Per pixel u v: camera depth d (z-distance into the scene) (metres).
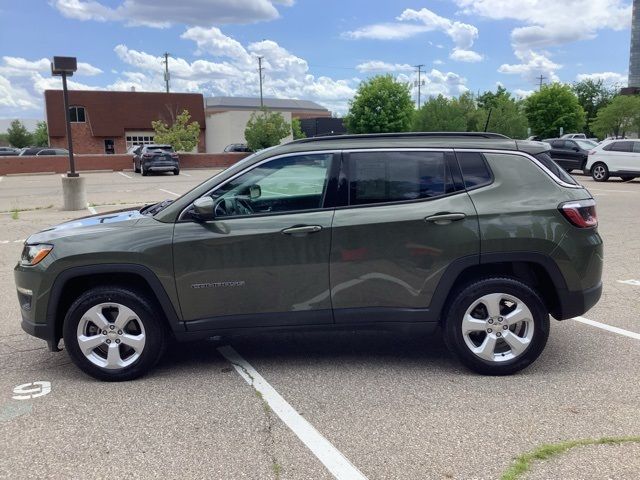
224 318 4.26
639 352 4.75
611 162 21.17
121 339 4.29
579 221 4.18
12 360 4.81
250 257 4.16
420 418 3.66
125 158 38.03
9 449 3.34
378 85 51.09
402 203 4.21
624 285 6.93
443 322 4.32
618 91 72.38
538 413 3.69
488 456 3.19
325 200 4.23
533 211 4.15
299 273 4.18
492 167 4.25
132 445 3.37
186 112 41.84
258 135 44.06
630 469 3.03
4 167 34.94
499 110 44.38
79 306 4.21
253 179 4.26
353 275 4.19
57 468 3.13
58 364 4.71
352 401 3.93
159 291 4.18
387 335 5.33
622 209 13.48
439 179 4.24
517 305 4.21
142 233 4.18
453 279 4.18
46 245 4.22
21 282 4.31
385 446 3.32
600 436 3.38
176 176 31.73
